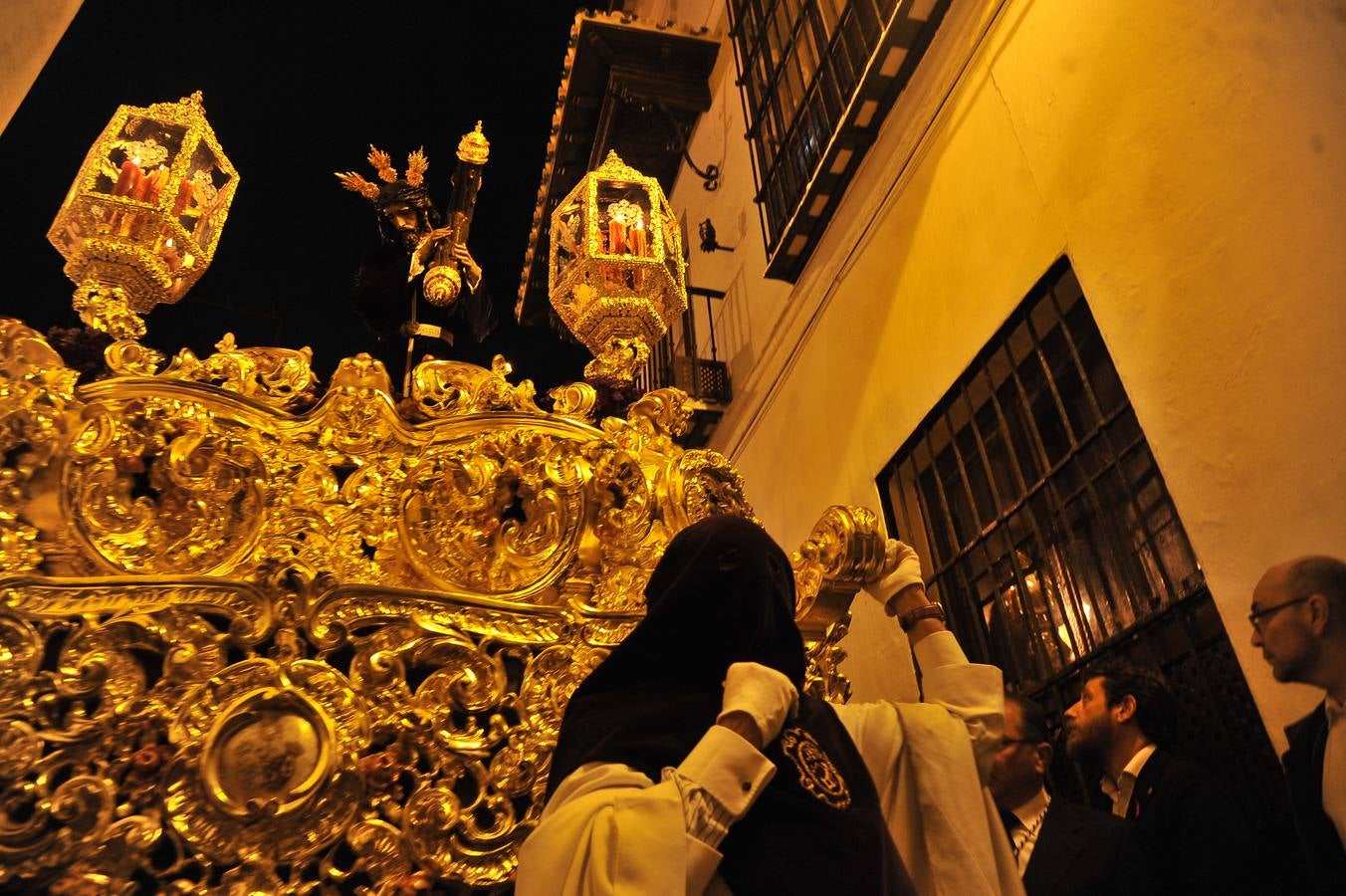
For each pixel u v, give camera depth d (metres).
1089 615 3.73
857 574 2.30
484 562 2.52
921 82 5.20
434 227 3.72
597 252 3.47
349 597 2.30
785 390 6.76
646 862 0.92
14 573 2.06
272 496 2.38
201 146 3.10
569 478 2.64
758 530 1.39
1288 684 2.64
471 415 2.67
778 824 1.03
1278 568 2.70
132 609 2.11
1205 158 3.18
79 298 2.64
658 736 1.15
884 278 5.48
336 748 2.10
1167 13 3.44
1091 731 3.04
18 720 1.96
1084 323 3.85
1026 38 4.33
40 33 2.39
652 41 9.09
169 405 2.33
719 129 8.98
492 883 2.15
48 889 1.87
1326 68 2.72
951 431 4.79
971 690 1.44
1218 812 2.51
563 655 2.44
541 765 2.31
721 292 8.34
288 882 2.02
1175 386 3.20
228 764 2.02
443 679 2.30
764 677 1.14
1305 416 2.68
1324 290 2.65
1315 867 2.50
